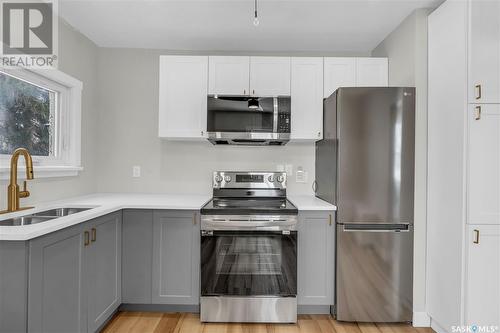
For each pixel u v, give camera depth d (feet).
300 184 9.78
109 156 9.80
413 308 7.25
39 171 7.06
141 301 7.52
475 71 5.93
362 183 7.20
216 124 8.18
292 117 8.69
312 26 8.27
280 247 7.20
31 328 4.39
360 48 9.77
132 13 7.63
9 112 6.61
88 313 5.90
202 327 7.07
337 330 7.04
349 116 7.20
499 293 5.98
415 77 7.32
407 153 7.18
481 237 5.98
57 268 4.96
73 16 7.77
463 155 5.99
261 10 7.47
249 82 8.67
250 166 9.77
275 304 7.25
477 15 5.92
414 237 7.25
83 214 5.74
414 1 7.01
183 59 8.64
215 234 7.21
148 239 7.50
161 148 9.86
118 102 9.80
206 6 7.29
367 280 7.25
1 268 4.29
